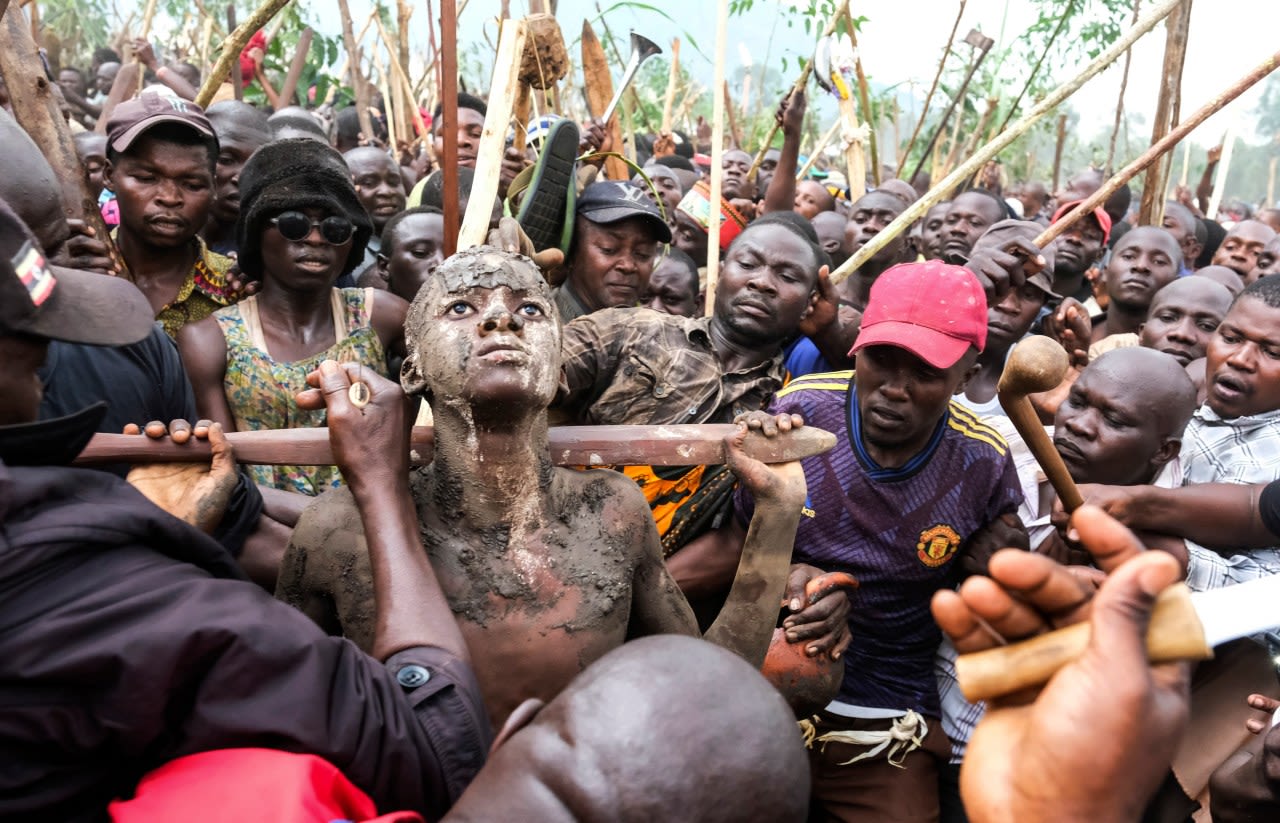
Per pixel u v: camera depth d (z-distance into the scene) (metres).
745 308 3.18
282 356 3.03
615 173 4.80
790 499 2.08
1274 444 3.26
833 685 2.52
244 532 2.21
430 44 6.88
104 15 11.79
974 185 8.16
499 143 2.52
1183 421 3.02
